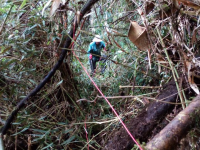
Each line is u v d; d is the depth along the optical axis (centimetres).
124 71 134
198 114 49
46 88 99
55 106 97
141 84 121
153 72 113
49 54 100
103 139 93
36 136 86
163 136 44
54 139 92
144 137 75
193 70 69
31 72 85
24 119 77
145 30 73
